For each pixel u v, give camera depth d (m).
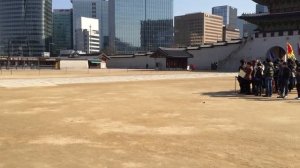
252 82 23.22
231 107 17.31
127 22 183.75
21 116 14.79
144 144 10.03
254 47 75.06
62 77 45.88
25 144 10.02
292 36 68.38
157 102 19.42
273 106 17.58
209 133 11.44
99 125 12.80
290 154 8.97
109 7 187.25
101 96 22.55
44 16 182.25
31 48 179.00
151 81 37.91
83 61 100.25
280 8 73.88
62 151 9.26
